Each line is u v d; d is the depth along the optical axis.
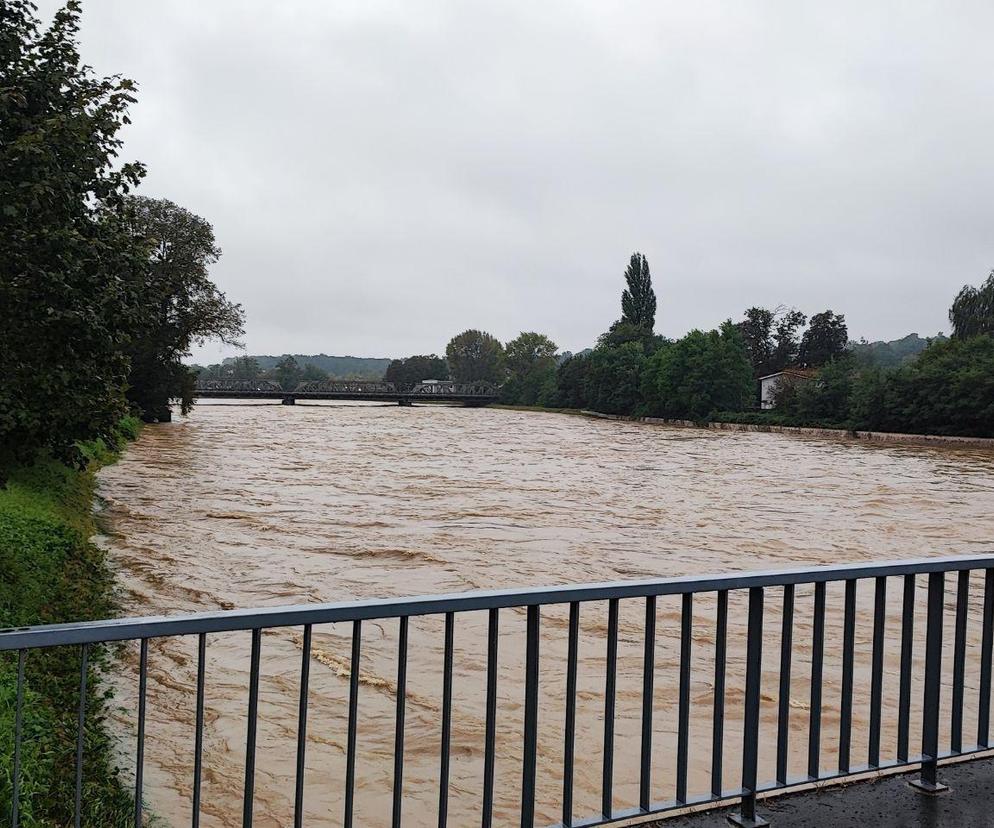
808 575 3.93
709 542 22.42
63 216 11.88
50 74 12.21
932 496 33.34
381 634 12.64
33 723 7.33
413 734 9.16
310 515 25.50
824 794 4.28
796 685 10.98
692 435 80.75
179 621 2.88
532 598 3.43
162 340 66.19
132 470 37.09
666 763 8.65
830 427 83.62
